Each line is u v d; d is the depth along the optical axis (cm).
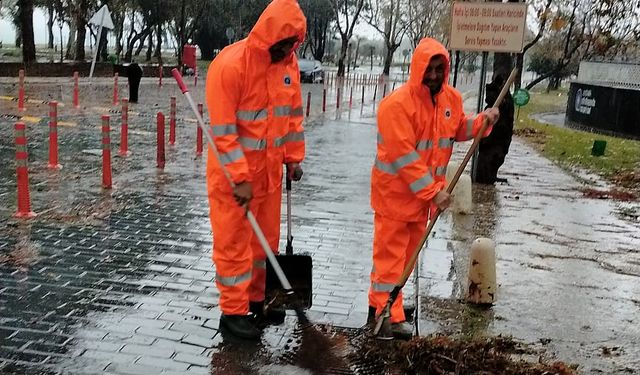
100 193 897
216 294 562
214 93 451
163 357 444
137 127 1567
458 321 529
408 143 454
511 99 1147
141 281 582
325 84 3888
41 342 455
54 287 555
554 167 1463
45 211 787
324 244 736
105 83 2772
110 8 4409
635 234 868
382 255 493
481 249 564
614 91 2359
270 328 501
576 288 630
